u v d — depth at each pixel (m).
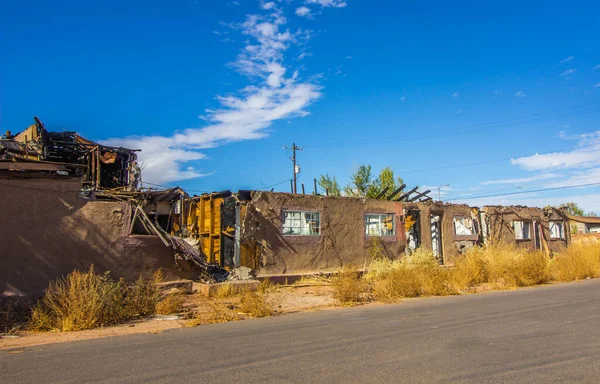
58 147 24.69
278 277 17.17
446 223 24.72
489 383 4.99
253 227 17.22
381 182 35.44
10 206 11.30
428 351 6.46
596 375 5.23
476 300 12.45
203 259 15.73
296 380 5.18
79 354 6.73
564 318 9.12
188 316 10.48
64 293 9.62
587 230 52.38
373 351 6.51
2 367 6.03
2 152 18.44
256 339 7.58
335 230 19.72
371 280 17.33
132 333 8.53
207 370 5.66
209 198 18.84
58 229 12.02
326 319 9.70
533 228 29.55
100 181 26.11
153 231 14.15
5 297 10.78
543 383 4.97
